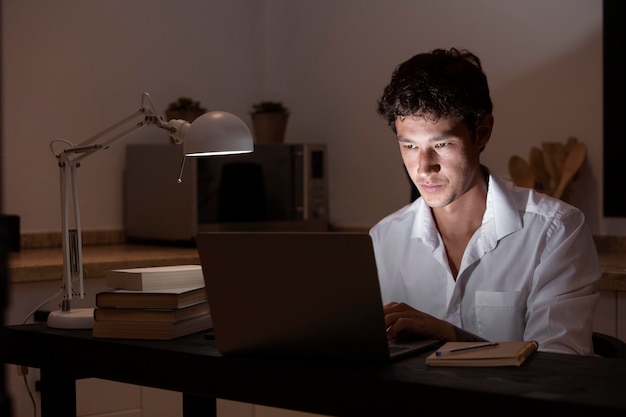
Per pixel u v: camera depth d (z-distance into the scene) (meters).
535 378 1.09
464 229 1.73
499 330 1.69
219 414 2.77
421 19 3.44
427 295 1.78
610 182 2.89
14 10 3.07
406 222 1.83
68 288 1.65
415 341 1.36
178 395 2.73
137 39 3.45
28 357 1.55
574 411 0.96
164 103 3.55
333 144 3.75
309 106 3.83
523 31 3.14
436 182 1.54
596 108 2.95
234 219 3.22
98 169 3.31
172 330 1.41
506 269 1.68
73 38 3.24
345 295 1.17
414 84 1.47
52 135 3.18
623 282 2.37
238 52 3.84
